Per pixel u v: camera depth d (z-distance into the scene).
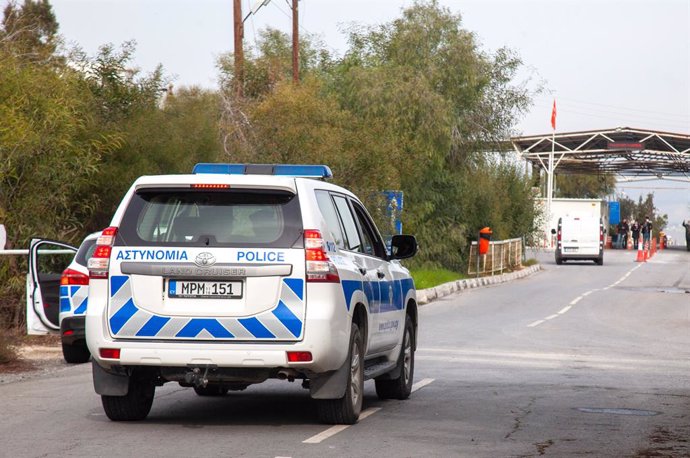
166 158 60.53
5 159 47.81
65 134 50.25
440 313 73.62
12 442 24.02
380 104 102.94
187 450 23.17
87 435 25.06
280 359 25.05
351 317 26.56
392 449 23.62
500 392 34.28
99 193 57.53
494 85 118.44
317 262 25.39
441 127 103.31
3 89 50.56
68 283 39.41
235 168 28.95
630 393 34.47
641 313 77.00
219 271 25.27
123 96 61.69
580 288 105.38
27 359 41.66
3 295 49.22
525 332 59.78
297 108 77.06
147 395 27.66
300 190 26.06
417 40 109.56
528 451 23.66
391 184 79.00
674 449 24.30
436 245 111.50
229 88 89.88
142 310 25.30
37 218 49.94
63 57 59.91
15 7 61.66
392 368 31.22
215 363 25.11
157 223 25.80
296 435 25.41
